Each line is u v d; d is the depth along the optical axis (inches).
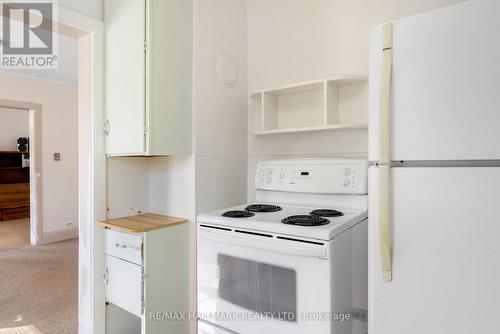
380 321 42.4
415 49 39.5
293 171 68.8
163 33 65.0
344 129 69.8
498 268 34.8
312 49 76.2
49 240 164.9
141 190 78.9
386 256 41.3
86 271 71.9
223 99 78.4
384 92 41.1
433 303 38.6
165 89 65.4
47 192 165.9
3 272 120.0
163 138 65.0
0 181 238.1
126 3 65.9
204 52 73.4
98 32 70.0
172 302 67.9
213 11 76.0
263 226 48.8
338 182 62.3
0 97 151.9
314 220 49.7
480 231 35.8
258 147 84.6
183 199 72.7
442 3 60.7
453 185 37.2
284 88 73.5
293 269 46.2
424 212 38.9
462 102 36.6
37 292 102.0
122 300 67.1
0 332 78.4
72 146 178.2
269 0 83.4
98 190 70.2
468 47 36.2
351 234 50.4
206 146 73.3
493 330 35.2
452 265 37.4
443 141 37.7
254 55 85.9
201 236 56.9
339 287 45.7
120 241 67.2
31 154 163.2
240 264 51.9
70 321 83.8
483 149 35.4
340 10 72.3
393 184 41.0
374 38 43.1
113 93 69.1
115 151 68.7
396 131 40.8
